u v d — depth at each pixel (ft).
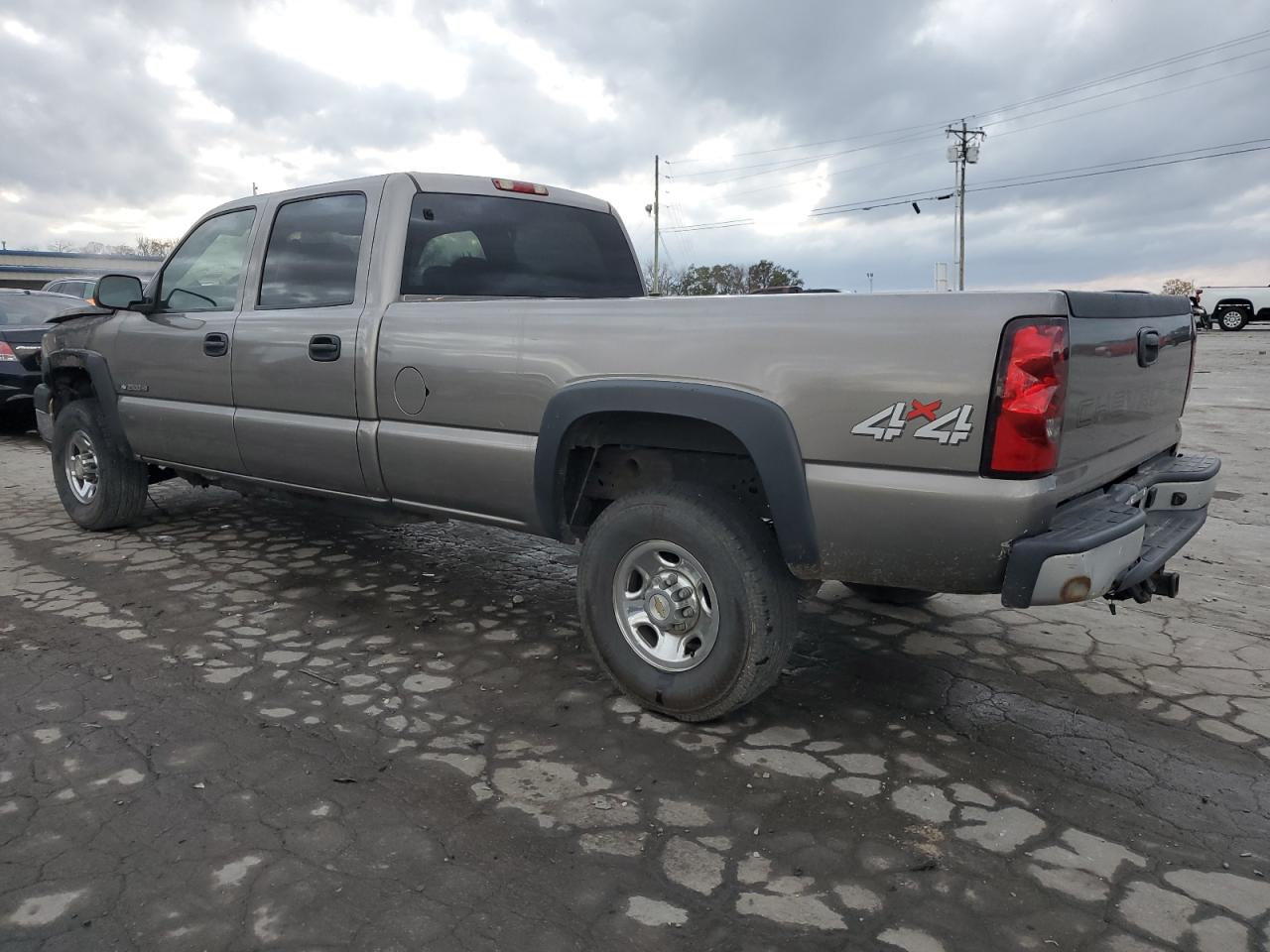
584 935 7.26
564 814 9.00
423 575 16.99
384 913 7.48
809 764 10.09
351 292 14.02
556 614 14.97
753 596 10.19
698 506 10.45
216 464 16.53
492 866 8.14
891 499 9.17
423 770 9.85
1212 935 7.36
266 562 17.67
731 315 10.07
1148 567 9.91
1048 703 11.73
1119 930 7.41
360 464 13.83
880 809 9.18
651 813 9.05
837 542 9.61
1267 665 13.04
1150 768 10.09
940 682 12.35
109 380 18.17
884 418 9.14
